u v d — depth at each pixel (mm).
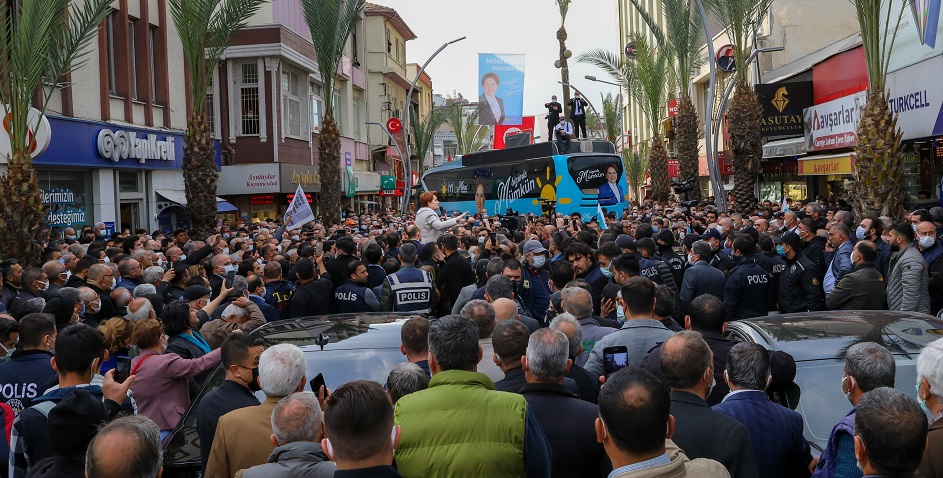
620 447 3258
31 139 13492
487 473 3725
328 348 5781
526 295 9469
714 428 4008
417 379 4453
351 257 10555
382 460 3262
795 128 25141
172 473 4895
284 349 4535
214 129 33375
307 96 37625
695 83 44844
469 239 14383
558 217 20000
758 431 4332
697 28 33906
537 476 3854
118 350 6723
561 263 8766
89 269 9156
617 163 27234
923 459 3727
